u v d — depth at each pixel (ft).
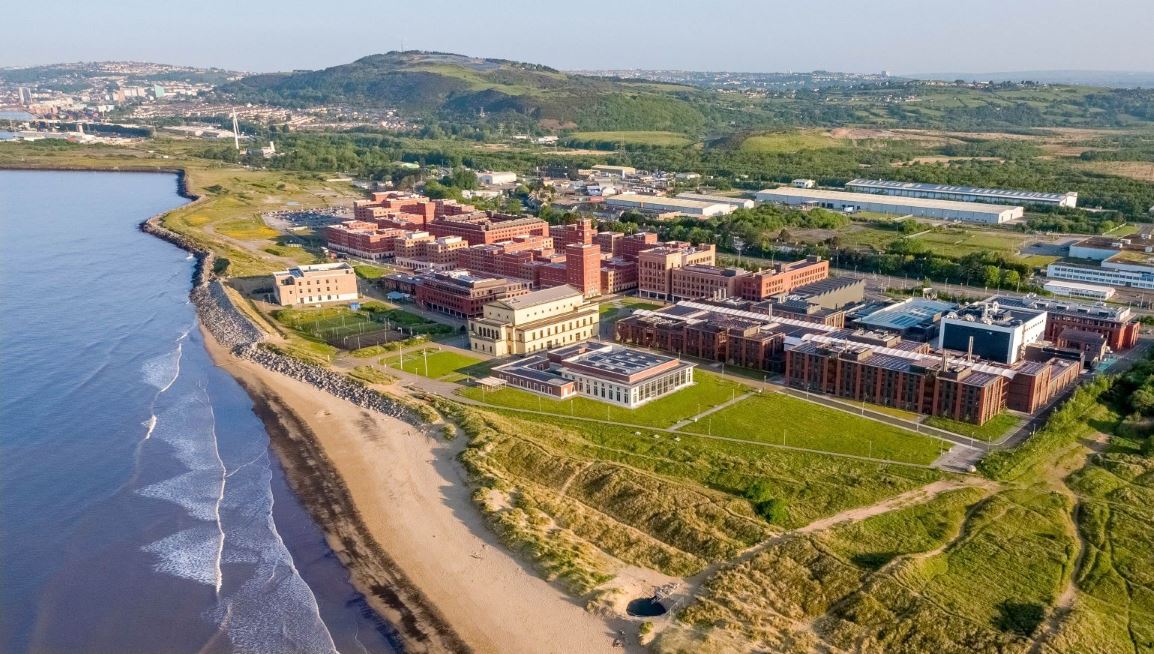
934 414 606.14
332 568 418.31
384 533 449.89
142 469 529.45
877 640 344.49
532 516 453.58
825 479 495.82
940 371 605.73
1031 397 606.55
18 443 566.36
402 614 380.78
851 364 639.76
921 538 425.69
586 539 440.45
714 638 344.49
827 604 370.53
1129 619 359.87
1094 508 455.63
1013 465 510.99
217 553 432.66
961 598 371.97
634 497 469.57
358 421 606.55
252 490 501.15
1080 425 573.74
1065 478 502.38
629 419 602.85
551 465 513.04
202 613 383.45
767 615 361.92
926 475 501.56
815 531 432.25
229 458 546.67
